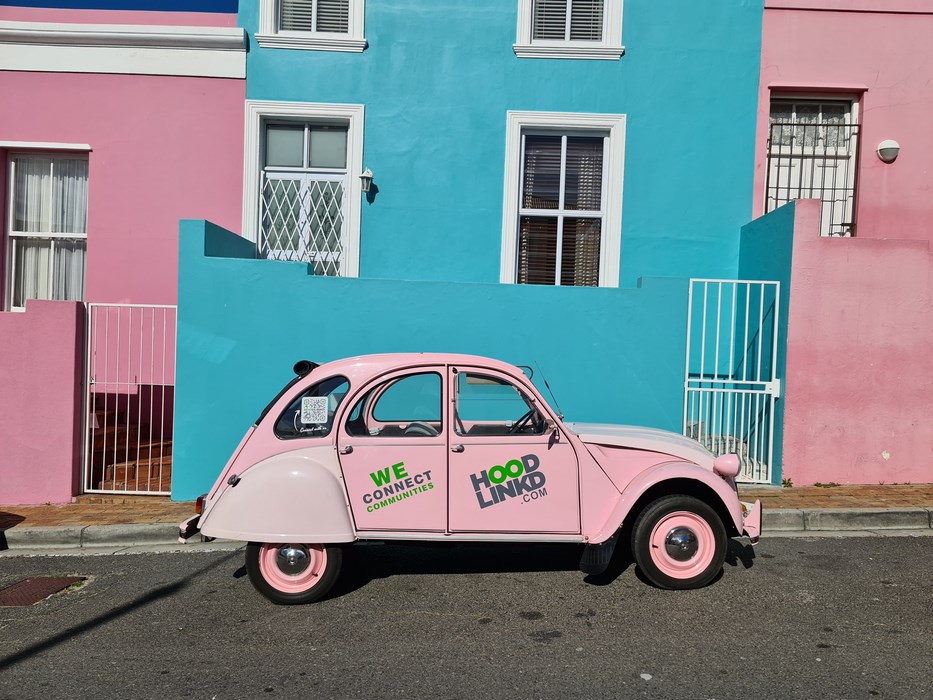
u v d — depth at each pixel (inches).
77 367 297.1
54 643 169.6
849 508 261.3
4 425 291.7
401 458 189.2
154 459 336.5
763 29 344.5
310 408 191.3
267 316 295.6
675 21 344.8
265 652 163.0
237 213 350.3
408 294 297.7
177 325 294.2
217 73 346.3
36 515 273.3
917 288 293.3
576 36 355.9
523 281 359.3
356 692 144.2
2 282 360.8
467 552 234.8
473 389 199.9
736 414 311.6
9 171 360.8
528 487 191.8
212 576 217.6
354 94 348.2
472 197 349.7
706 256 348.2
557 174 359.3
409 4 346.6
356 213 348.5
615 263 347.9
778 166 356.5
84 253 365.1
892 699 138.7
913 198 348.2
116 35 343.6
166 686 147.6
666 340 298.4
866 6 343.3
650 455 198.8
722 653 159.3
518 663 155.9
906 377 294.7
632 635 169.2
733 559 223.5
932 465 297.3
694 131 346.0
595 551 192.9
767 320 309.4
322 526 185.5
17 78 348.2
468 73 347.9
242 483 187.6
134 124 348.5
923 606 185.5
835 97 353.4
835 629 171.3
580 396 299.0
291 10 354.6
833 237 291.1
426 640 168.1
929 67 345.1
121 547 251.3
